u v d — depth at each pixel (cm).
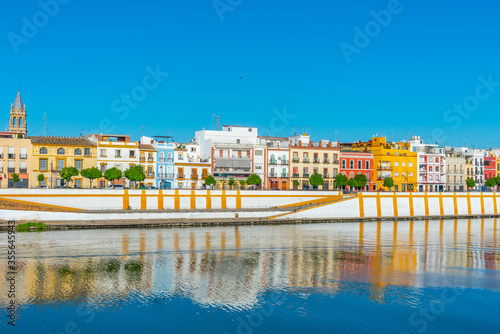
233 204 11344
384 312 4744
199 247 7706
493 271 6394
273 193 11775
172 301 4994
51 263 6406
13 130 16062
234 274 6050
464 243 8719
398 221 12412
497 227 11375
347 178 14775
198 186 12744
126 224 9619
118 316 4575
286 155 14038
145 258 6831
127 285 5500
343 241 8650
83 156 11606
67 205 9850
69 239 8100
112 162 11881
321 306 4897
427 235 9738
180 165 12562
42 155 11219
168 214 10156
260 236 8969
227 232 9394
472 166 16938
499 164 18038
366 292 5359
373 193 12531
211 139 13488
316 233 9606
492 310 4828
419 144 16875
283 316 4619
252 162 13588
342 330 4319
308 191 12150
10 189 9356
